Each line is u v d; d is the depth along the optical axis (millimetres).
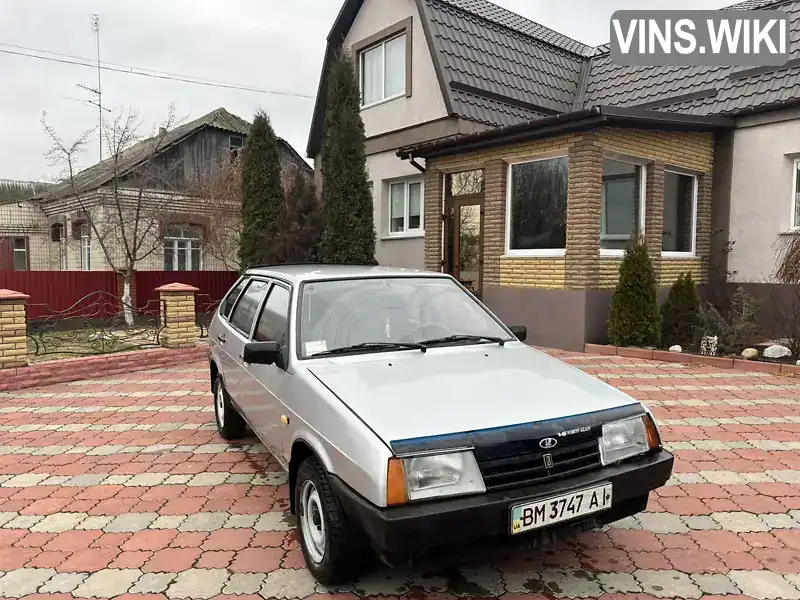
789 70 9625
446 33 11742
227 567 3080
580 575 2996
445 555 2508
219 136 22844
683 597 2803
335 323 3648
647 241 9422
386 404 2775
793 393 6418
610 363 7992
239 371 4410
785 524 3527
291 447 3209
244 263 12078
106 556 3199
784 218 9438
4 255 21922
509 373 3271
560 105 12883
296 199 12438
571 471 2699
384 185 13180
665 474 2932
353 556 2754
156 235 15961
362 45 13453
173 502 3893
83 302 13062
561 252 9172
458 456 2514
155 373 8211
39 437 5297
